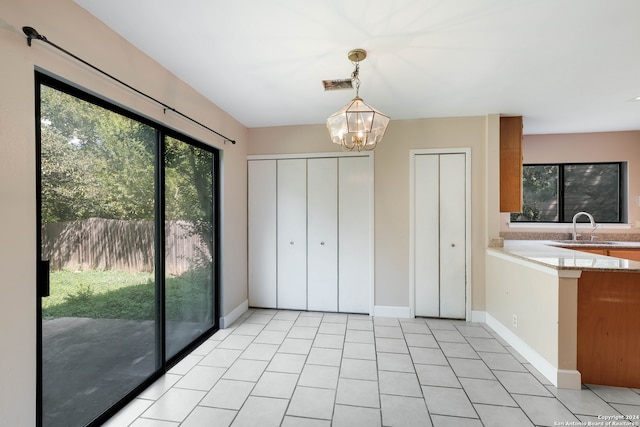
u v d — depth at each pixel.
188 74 2.29
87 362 1.67
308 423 1.71
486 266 3.23
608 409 1.80
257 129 3.75
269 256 3.73
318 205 3.62
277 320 3.34
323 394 1.97
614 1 1.47
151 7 1.52
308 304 3.66
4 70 1.18
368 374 2.21
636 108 3.01
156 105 2.09
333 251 3.59
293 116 3.33
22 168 1.25
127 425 1.69
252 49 1.94
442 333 2.96
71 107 1.55
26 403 1.28
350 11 1.56
